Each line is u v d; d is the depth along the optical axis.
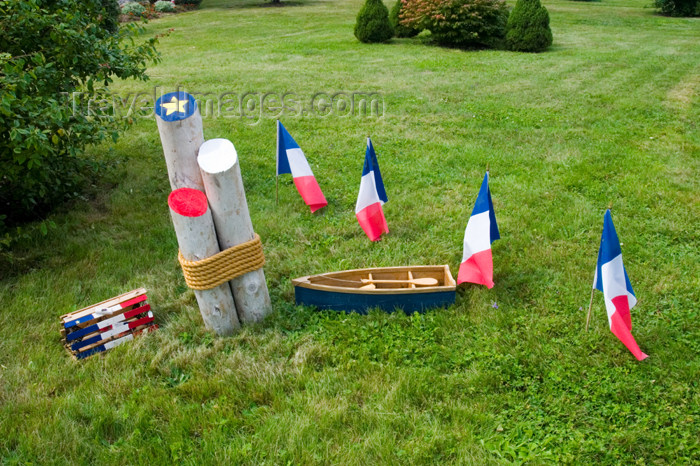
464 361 4.22
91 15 7.09
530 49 17.36
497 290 5.09
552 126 10.16
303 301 4.88
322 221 6.61
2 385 4.02
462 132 9.82
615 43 19.19
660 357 4.21
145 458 3.40
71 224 6.49
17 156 5.04
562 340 4.42
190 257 4.20
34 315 4.79
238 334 4.55
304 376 4.07
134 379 4.07
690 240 6.01
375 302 4.77
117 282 5.35
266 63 15.95
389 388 3.95
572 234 6.15
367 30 18.64
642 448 3.46
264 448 3.46
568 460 3.35
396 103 11.70
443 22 17.50
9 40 5.84
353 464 3.34
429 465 3.34
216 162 4.02
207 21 25.34
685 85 13.13
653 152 8.69
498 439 3.54
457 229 6.32
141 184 7.68
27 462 3.37
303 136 9.66
